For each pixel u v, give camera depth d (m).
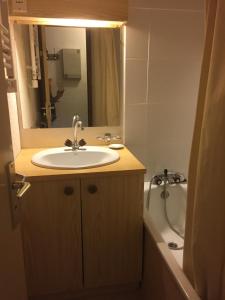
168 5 1.81
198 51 1.93
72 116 1.90
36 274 1.53
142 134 2.01
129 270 1.66
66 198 1.44
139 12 1.78
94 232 1.53
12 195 0.79
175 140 2.07
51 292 1.59
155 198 2.04
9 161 0.78
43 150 1.82
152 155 2.08
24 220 1.43
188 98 2.00
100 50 1.83
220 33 0.81
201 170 0.92
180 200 2.08
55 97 1.85
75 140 1.83
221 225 0.87
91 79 1.87
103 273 1.62
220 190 0.86
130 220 1.55
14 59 1.70
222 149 0.84
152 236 1.46
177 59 1.91
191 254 1.09
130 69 1.87
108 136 1.98
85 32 1.79
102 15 1.66
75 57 1.82
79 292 1.67
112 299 1.67
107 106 1.94
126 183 1.48
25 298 0.98
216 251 0.90
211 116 0.86
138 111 1.96
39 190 1.40
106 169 1.46
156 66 1.90
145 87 1.92
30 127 1.86
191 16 1.85
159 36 1.85
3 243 0.72
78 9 1.63
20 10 1.56
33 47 1.75
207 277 0.97
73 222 1.49
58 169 1.45
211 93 0.86
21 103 1.81
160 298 1.40
